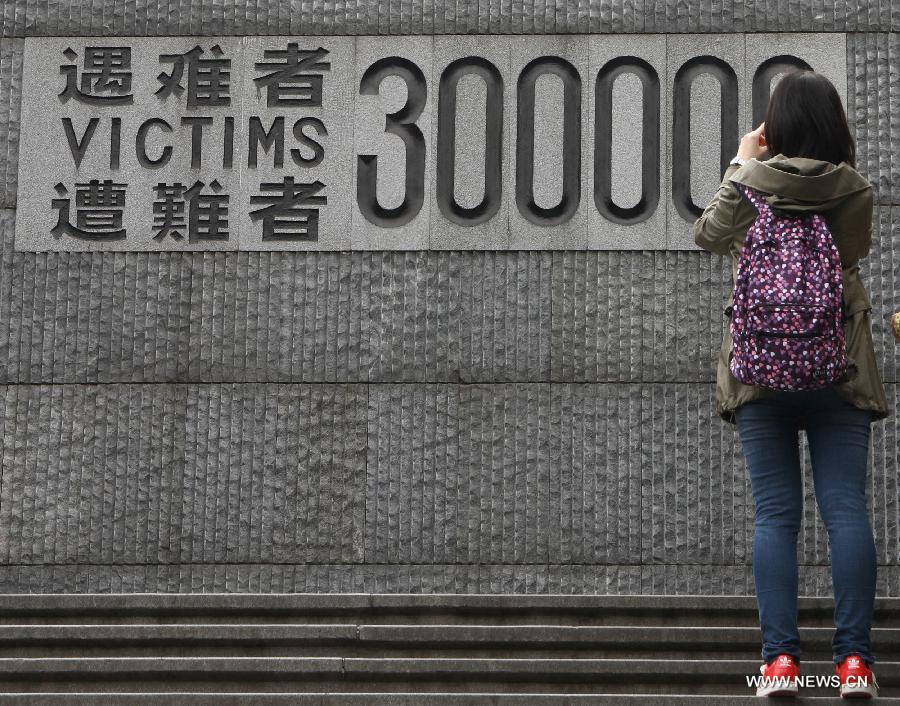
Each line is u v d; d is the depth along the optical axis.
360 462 7.68
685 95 7.86
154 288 7.89
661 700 4.78
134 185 7.98
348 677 5.38
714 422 7.61
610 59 7.91
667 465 7.59
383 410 7.72
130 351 7.85
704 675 5.31
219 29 8.09
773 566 4.71
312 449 7.71
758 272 4.71
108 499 7.74
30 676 5.45
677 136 7.82
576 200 7.82
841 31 7.88
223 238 7.91
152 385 7.82
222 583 7.64
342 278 7.83
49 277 7.93
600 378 7.68
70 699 5.02
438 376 7.72
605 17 7.95
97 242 7.94
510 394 7.69
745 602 5.89
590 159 7.82
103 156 8.02
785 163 4.85
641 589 7.51
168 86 8.06
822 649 5.49
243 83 8.03
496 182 7.86
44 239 7.96
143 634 5.71
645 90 7.88
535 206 7.82
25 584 7.70
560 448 7.64
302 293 7.84
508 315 7.75
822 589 7.44
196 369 7.81
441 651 5.62
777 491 4.80
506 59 7.95
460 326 7.75
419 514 7.63
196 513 7.71
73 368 7.85
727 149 7.80
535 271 7.77
